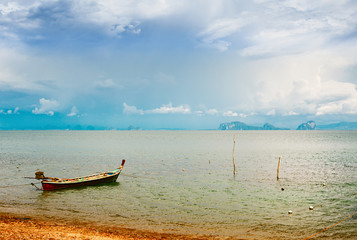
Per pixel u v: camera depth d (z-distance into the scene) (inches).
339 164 2878.9
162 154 3868.1
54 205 1299.2
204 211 1242.6
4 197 1433.3
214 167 2635.3
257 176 2151.8
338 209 1291.8
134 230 983.0
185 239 909.8
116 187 1717.5
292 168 2598.4
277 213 1226.6
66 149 4539.9
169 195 1528.1
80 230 936.3
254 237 948.0
